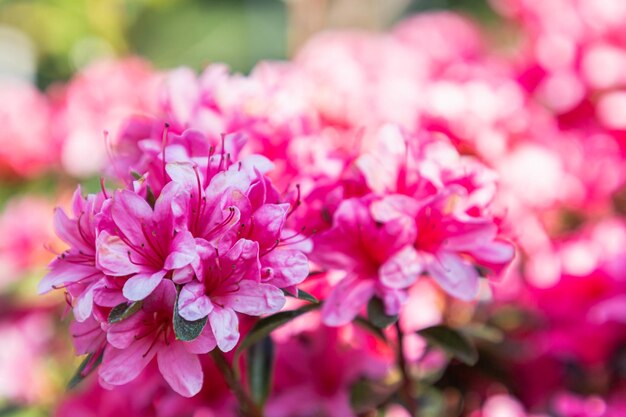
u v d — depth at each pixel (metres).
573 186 0.69
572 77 0.73
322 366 0.59
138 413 0.59
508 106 0.66
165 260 0.44
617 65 0.72
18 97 0.87
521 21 0.83
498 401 0.64
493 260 0.50
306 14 1.12
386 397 0.56
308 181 0.51
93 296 0.44
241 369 0.56
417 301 0.63
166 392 0.57
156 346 0.45
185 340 0.43
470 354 0.53
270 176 0.52
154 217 0.45
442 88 0.64
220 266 0.45
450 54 0.84
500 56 0.92
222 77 0.56
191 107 0.54
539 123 0.71
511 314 0.63
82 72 0.97
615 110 0.71
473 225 0.49
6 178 0.83
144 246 0.45
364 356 0.59
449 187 0.49
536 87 0.75
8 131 0.81
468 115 0.62
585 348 0.61
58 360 0.74
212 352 0.50
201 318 0.44
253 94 0.55
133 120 0.55
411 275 0.49
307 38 1.12
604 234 0.63
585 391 0.64
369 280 0.50
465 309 0.64
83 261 0.46
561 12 0.75
